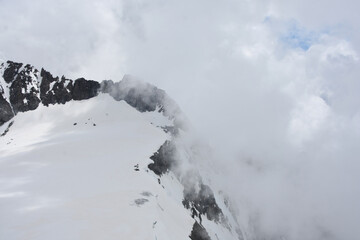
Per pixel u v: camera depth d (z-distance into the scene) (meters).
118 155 68.69
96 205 37.72
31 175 55.41
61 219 33.91
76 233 30.28
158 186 52.09
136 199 39.78
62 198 41.75
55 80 151.88
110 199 39.56
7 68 154.88
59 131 116.25
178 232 38.06
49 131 118.19
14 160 68.25
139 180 50.66
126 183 48.78
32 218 34.75
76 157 68.44
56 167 60.56
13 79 151.25
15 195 43.75
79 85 146.38
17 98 141.88
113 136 90.56
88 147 76.19
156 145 81.94
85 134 99.06
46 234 30.50
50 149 75.12
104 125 115.56
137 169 58.28
